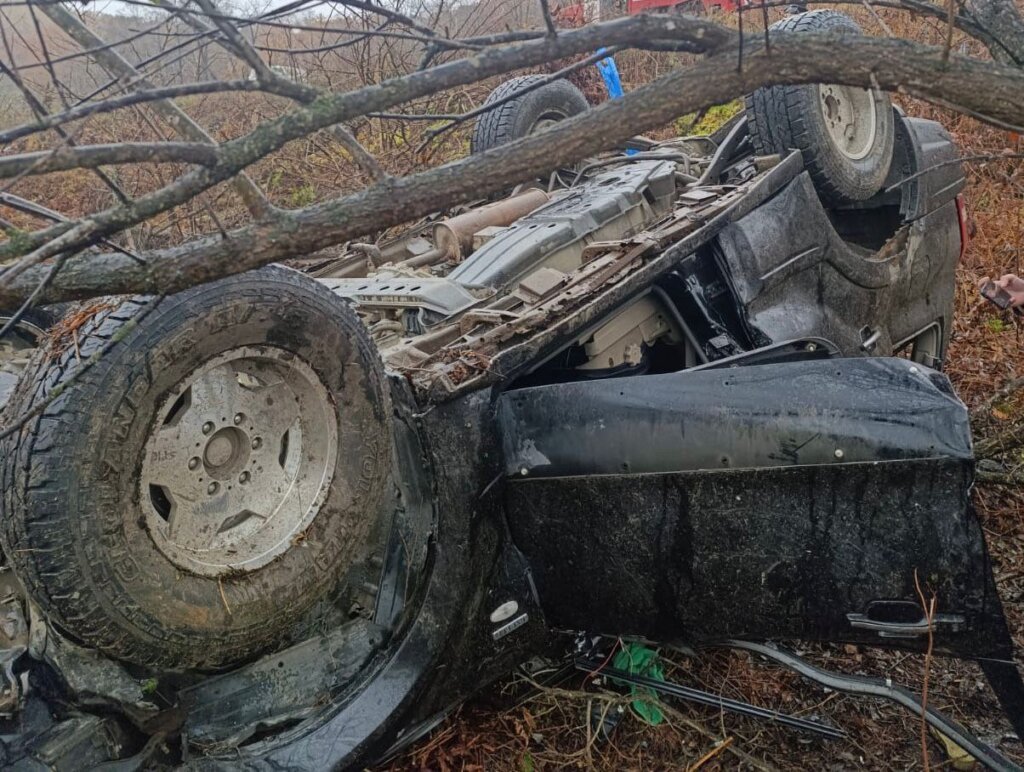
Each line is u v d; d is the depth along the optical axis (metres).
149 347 1.99
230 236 1.56
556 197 4.32
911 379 2.40
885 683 2.52
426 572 2.55
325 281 3.74
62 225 1.42
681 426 2.52
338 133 1.60
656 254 3.06
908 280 4.25
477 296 3.26
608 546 2.64
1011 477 3.47
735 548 2.52
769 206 3.54
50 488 1.89
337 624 2.61
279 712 2.42
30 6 1.39
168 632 2.11
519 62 1.61
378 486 2.49
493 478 2.65
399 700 2.47
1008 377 5.15
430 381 2.52
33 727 2.02
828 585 2.46
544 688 2.78
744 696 2.98
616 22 1.65
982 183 6.91
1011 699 2.41
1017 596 3.45
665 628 2.70
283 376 2.31
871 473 2.36
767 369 2.52
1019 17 1.92
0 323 3.97
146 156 1.40
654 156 4.59
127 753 2.13
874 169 4.07
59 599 1.94
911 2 1.96
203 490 2.22
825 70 1.71
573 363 3.15
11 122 6.13
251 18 1.55
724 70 1.71
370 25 2.99
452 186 1.63
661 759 2.74
